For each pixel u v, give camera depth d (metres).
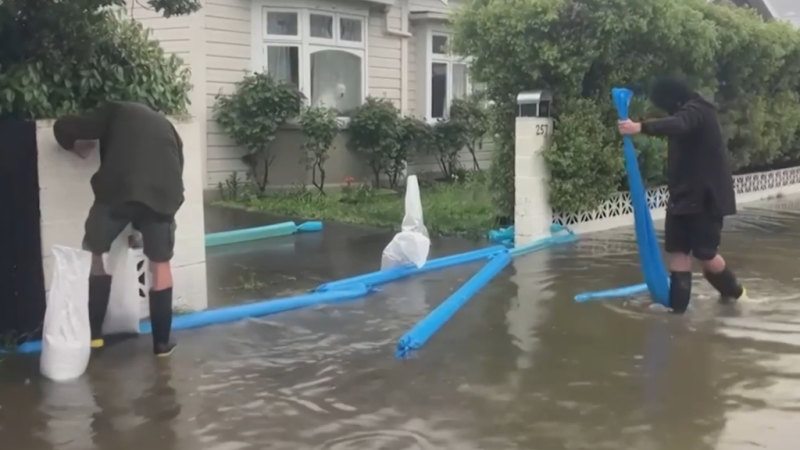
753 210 12.58
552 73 9.33
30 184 5.34
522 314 6.21
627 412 4.17
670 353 5.18
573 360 5.06
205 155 13.03
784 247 8.99
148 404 4.34
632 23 9.09
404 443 3.79
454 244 9.43
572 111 9.41
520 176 9.25
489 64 9.63
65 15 5.63
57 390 4.57
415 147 15.95
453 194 13.73
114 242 5.52
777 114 13.48
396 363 5.04
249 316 6.20
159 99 6.32
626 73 9.65
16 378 4.78
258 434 3.92
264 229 9.94
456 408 4.25
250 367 4.98
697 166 5.97
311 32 14.18
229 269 8.00
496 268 7.70
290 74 14.10
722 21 11.23
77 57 5.82
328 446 3.76
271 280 7.49
